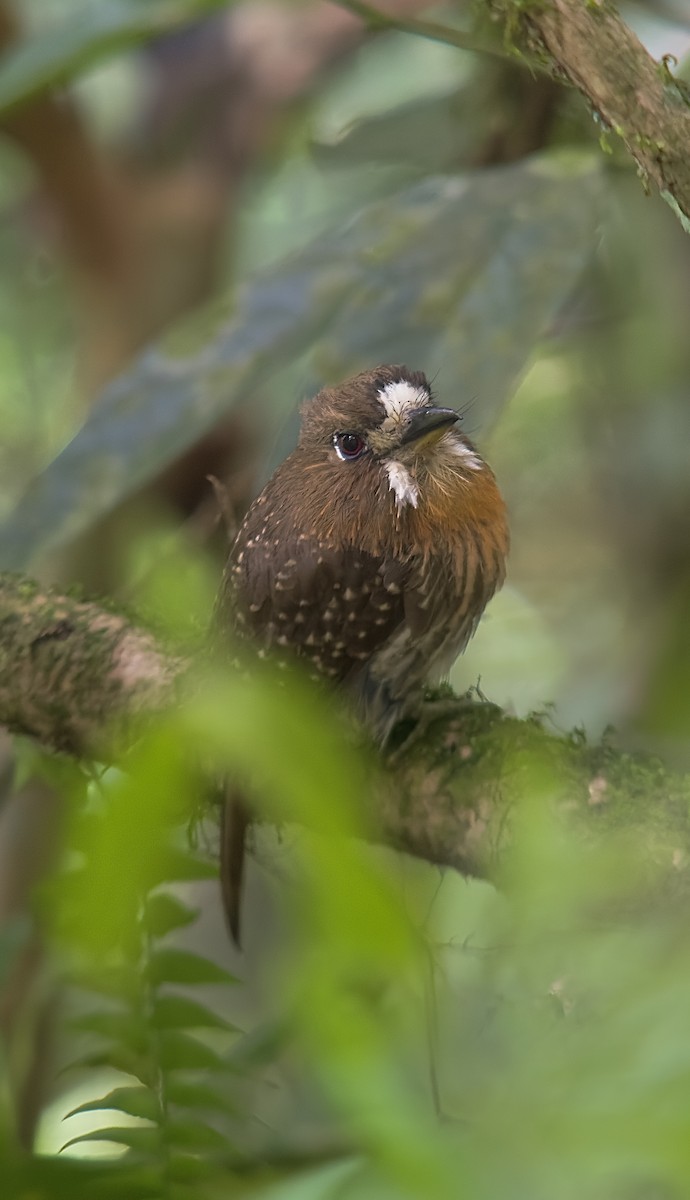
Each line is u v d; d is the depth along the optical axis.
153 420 5.47
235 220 10.02
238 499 6.88
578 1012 1.33
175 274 9.69
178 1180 2.43
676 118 3.10
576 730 4.06
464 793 3.87
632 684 7.61
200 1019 2.98
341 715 5.09
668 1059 1.08
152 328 9.60
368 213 5.75
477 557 5.36
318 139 9.02
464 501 5.30
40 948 4.94
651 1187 1.13
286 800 1.22
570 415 9.18
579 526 9.18
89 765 4.90
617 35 3.11
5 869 7.33
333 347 5.39
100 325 9.71
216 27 9.77
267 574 5.20
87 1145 3.69
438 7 8.24
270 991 1.73
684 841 3.24
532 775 3.70
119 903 1.29
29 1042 4.55
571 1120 1.11
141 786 1.23
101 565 7.87
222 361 5.54
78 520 5.34
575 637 8.91
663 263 7.73
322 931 1.20
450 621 5.32
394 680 5.11
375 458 5.22
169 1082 2.87
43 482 5.37
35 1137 4.59
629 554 8.81
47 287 10.09
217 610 5.31
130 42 5.81
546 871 1.46
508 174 5.73
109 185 9.50
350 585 5.14
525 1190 1.13
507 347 5.33
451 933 3.48
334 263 5.64
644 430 8.70
